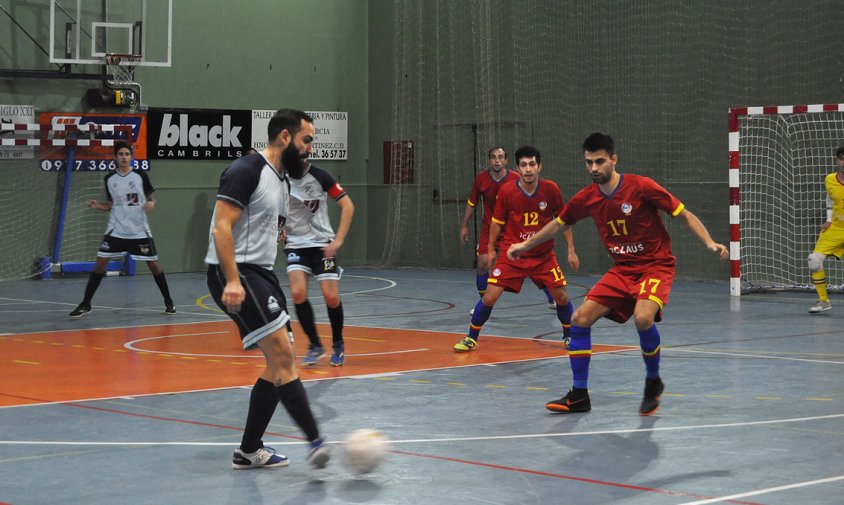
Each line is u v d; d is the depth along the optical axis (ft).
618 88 77.87
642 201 27.45
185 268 84.89
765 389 31.37
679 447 23.45
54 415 27.58
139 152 82.23
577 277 77.82
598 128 79.00
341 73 92.53
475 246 86.84
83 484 20.22
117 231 53.31
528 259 39.83
